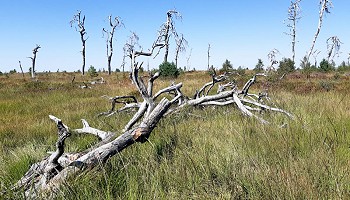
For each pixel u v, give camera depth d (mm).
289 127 5496
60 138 3357
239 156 4125
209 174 3699
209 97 7953
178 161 4074
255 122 6250
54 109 11055
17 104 12852
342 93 13578
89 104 11953
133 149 4641
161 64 30734
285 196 3014
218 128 5938
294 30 47375
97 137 5480
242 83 21422
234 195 3248
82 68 58000
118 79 34000
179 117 7445
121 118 8133
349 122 6055
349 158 4016
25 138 7113
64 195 3141
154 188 3277
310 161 3764
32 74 52750
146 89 6230
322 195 3020
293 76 30953
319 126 5742
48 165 3588
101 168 3670
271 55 32812
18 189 3307
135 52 6082
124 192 3334
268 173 3479
